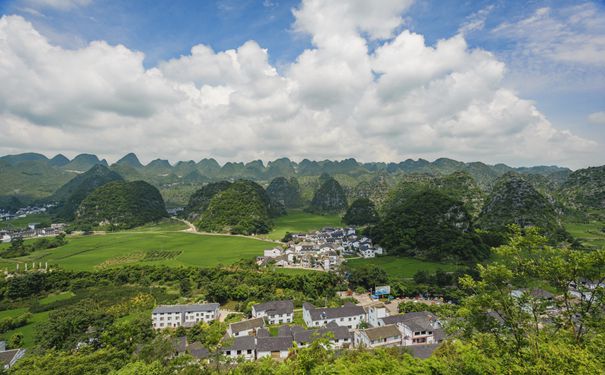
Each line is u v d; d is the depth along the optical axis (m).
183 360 57.16
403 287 110.81
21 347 77.44
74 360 57.03
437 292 108.75
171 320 90.25
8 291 108.44
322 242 194.00
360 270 121.00
